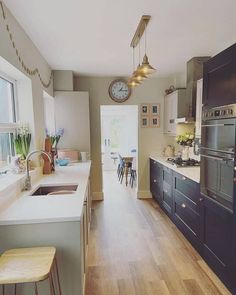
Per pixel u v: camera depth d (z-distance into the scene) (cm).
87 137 405
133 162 572
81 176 271
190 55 320
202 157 234
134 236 304
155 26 225
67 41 260
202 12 198
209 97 220
